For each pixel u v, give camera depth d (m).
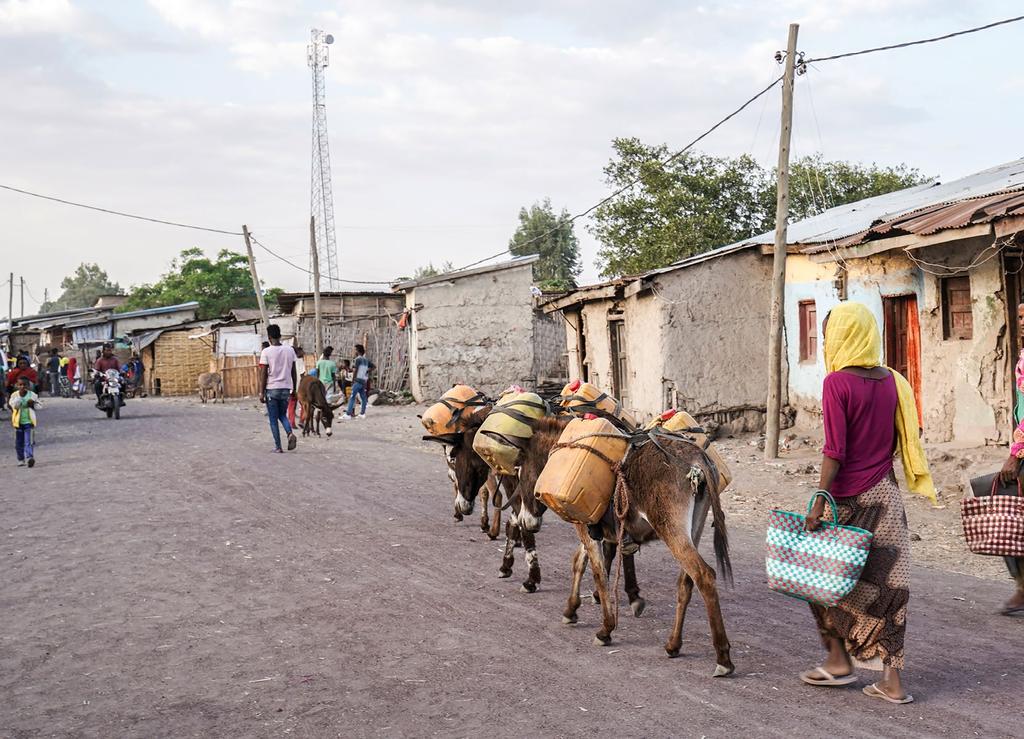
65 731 4.71
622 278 18.14
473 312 27.47
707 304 17.27
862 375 4.74
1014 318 11.79
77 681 5.45
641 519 5.73
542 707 4.84
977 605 6.72
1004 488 6.54
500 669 5.47
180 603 7.11
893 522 4.75
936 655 5.56
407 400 28.23
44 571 8.26
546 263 59.28
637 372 18.52
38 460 16.52
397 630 6.31
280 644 6.05
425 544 9.18
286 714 4.85
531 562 7.36
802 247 15.58
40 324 64.12
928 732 4.39
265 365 16.44
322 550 8.92
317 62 48.72
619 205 33.06
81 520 10.64
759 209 33.09
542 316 29.09
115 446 18.34
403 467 14.72
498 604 7.00
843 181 33.34
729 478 6.48
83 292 176.50
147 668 5.65
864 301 14.84
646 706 4.82
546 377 28.86
